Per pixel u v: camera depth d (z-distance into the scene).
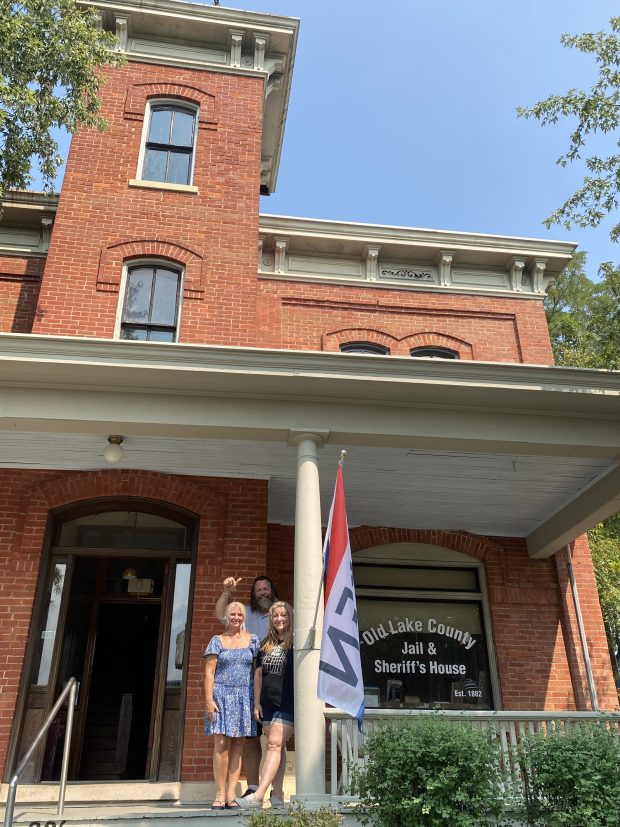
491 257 12.95
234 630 6.43
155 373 7.07
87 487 8.82
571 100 10.27
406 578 11.02
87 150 11.28
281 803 5.93
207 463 8.80
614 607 17.41
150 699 11.77
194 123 12.21
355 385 7.30
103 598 9.21
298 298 12.08
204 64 12.53
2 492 8.66
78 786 7.50
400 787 5.34
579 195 10.44
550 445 7.76
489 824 5.41
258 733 6.83
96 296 10.27
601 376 7.50
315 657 6.30
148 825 5.58
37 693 8.12
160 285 10.76
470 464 8.73
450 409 7.69
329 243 12.48
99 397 7.30
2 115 8.34
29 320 10.96
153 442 8.15
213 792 7.59
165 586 8.89
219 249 10.95
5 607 8.10
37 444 8.26
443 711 6.61
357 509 10.33
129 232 10.80
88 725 11.20
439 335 12.32
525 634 10.62
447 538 11.05
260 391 7.36
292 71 13.31
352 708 5.86
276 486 9.55
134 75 12.16
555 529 10.33
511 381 7.43
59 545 8.86
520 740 6.30
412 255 12.82
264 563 8.77
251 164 11.81
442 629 10.77
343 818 5.34
